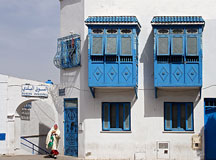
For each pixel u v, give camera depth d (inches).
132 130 746.8
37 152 943.0
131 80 716.7
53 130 757.9
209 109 746.2
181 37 714.8
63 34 809.5
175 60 717.3
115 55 721.0
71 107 789.2
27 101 819.4
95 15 766.5
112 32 724.7
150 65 751.1
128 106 755.4
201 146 735.1
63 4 815.1
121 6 764.6
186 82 711.1
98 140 749.9
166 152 738.8
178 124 748.6
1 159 724.7
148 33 756.0
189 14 754.8
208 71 741.3
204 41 745.0
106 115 757.3
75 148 773.3
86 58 762.8
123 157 743.1
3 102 794.2
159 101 746.8
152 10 760.3
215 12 749.3
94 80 719.7
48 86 824.9
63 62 797.2
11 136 791.7
